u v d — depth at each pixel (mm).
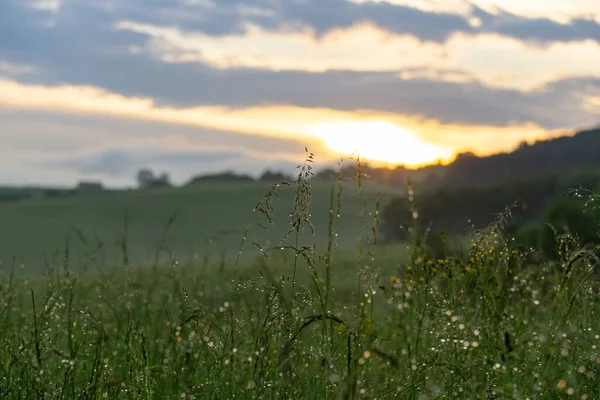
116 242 8289
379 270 4656
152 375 4203
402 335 4352
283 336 3977
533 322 4418
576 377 3824
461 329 4250
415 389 3744
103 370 3951
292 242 4008
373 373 3918
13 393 4016
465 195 51719
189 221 94312
